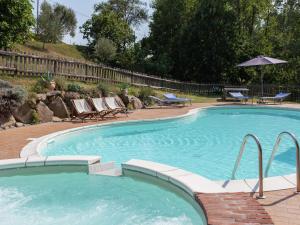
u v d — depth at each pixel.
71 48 48.50
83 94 15.67
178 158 9.67
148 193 6.50
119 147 10.83
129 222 5.35
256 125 15.90
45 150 9.63
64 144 11.02
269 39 40.50
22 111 12.70
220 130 14.30
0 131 11.27
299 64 34.69
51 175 7.50
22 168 7.41
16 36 20.66
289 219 4.59
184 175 6.33
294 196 5.43
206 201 5.13
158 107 20.28
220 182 6.14
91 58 46.84
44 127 12.20
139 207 5.89
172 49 38.94
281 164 9.07
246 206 4.95
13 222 5.38
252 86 30.41
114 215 5.59
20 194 6.50
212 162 9.29
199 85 30.27
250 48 35.00
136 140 11.91
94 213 5.68
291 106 22.28
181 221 5.30
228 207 4.90
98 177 7.31
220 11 34.62
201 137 12.71
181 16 42.06
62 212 5.73
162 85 26.97
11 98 11.91
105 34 48.38
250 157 9.84
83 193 6.52
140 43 45.53
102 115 14.70
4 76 14.87
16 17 19.89
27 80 15.71
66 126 12.47
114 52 41.94
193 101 25.06
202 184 5.86
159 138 12.36
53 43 48.06
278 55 36.66
